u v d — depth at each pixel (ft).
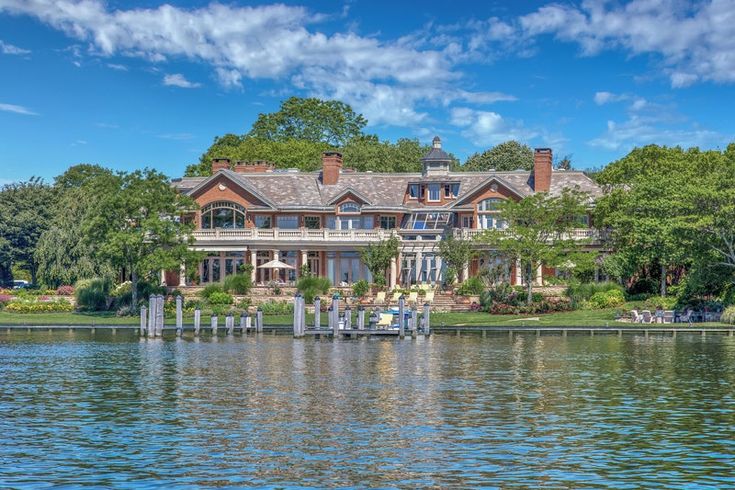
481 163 467.11
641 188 250.78
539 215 256.93
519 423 95.40
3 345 188.44
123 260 257.14
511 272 293.23
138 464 77.41
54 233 305.94
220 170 306.96
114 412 101.81
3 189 404.98
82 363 151.64
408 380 129.08
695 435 89.10
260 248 298.35
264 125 483.92
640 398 111.96
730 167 252.83
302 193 318.45
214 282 292.20
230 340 202.18
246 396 113.50
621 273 265.95
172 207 259.39
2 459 79.10
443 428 92.53
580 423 95.25
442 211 312.71
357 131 499.92
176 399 111.14
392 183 325.42
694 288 237.66
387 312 239.91
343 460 78.95
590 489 70.18
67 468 76.02
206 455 80.64
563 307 253.65
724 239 220.84
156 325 208.74
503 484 71.51
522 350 175.11
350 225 312.09
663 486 70.95
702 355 163.94
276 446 84.23
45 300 279.28
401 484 71.56
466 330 221.46
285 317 251.80
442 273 297.33
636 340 200.03
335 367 145.48
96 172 434.71
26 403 108.17
